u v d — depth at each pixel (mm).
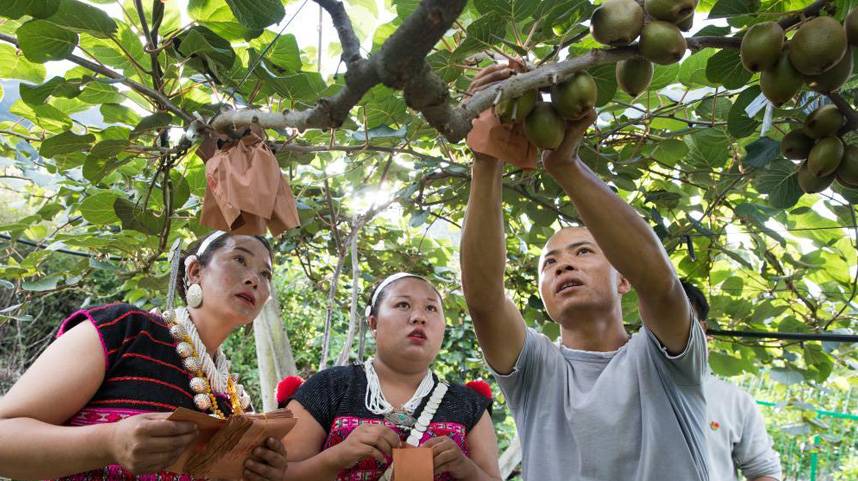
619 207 1997
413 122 2805
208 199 1653
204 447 1764
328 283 5418
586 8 1716
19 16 1863
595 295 2424
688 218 3490
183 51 2055
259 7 1767
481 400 2711
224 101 2309
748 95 1983
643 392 2213
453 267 5652
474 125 1560
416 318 2635
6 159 3641
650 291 2061
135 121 2699
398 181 4207
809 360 4348
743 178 3201
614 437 2182
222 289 2158
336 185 4359
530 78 1378
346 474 2350
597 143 2963
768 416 8844
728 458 3006
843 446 8242
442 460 2260
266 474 1899
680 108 2869
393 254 4941
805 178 1752
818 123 1614
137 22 2363
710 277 4395
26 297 4293
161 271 4707
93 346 1875
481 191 2088
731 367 4539
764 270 4059
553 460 2254
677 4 1396
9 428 1661
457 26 2150
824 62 1391
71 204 3945
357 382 2586
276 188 1613
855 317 4082
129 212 2771
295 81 2205
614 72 1856
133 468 1590
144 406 1894
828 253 4031
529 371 2406
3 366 9555
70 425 1852
